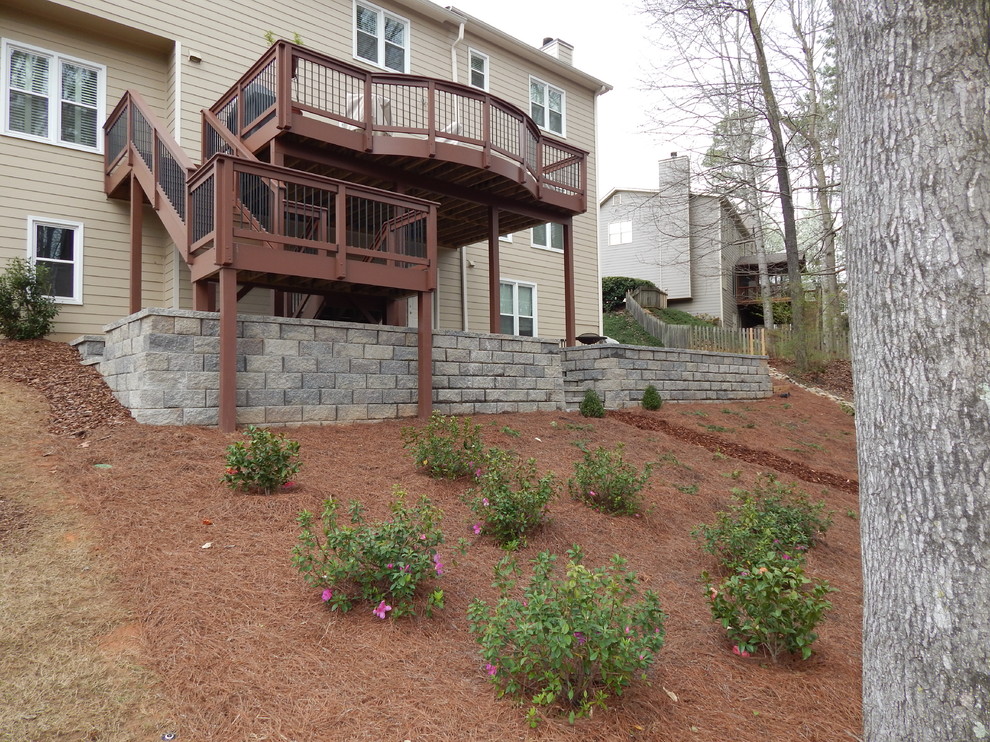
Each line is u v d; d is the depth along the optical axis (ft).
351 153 31.48
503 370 32.91
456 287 48.80
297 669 10.61
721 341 70.38
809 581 12.71
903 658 7.75
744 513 18.38
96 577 12.61
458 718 9.78
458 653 11.79
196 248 24.63
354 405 26.68
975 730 7.12
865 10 8.50
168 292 35.96
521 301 53.72
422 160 32.24
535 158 38.91
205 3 36.88
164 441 20.34
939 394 7.56
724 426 39.17
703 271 98.63
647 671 11.76
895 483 7.92
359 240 34.50
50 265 33.78
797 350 61.67
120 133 33.71
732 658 12.76
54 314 31.78
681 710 10.71
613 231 103.81
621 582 11.80
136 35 35.37
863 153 8.50
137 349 22.77
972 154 7.64
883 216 8.16
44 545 13.64
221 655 10.69
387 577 13.01
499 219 41.75
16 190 32.76
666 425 36.29
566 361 42.04
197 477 18.08
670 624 13.87
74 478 17.20
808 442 39.50
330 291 29.50
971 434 7.37
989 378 7.38
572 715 9.57
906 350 7.84
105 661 10.27
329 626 12.00
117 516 15.26
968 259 7.55
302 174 24.18
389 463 21.61
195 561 13.61
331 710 9.66
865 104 8.49
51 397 24.25
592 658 10.03
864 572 8.54
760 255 78.95
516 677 10.96
